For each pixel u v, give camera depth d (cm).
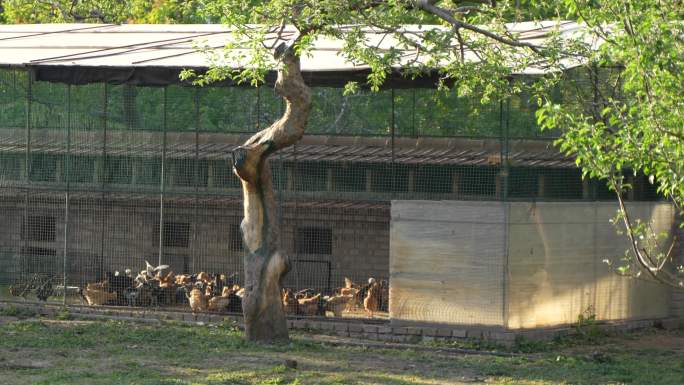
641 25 1995
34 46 4047
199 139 4050
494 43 2998
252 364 2819
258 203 3138
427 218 3278
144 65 3419
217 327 3434
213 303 3512
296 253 3744
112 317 3562
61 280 4006
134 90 4084
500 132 3272
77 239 4069
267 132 3055
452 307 3247
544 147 3500
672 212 3612
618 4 2036
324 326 3400
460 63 2942
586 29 2227
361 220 3875
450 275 3250
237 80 3447
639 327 3550
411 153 3816
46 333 3241
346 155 3919
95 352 2961
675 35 2011
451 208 3250
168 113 4106
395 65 3175
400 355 3033
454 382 2650
